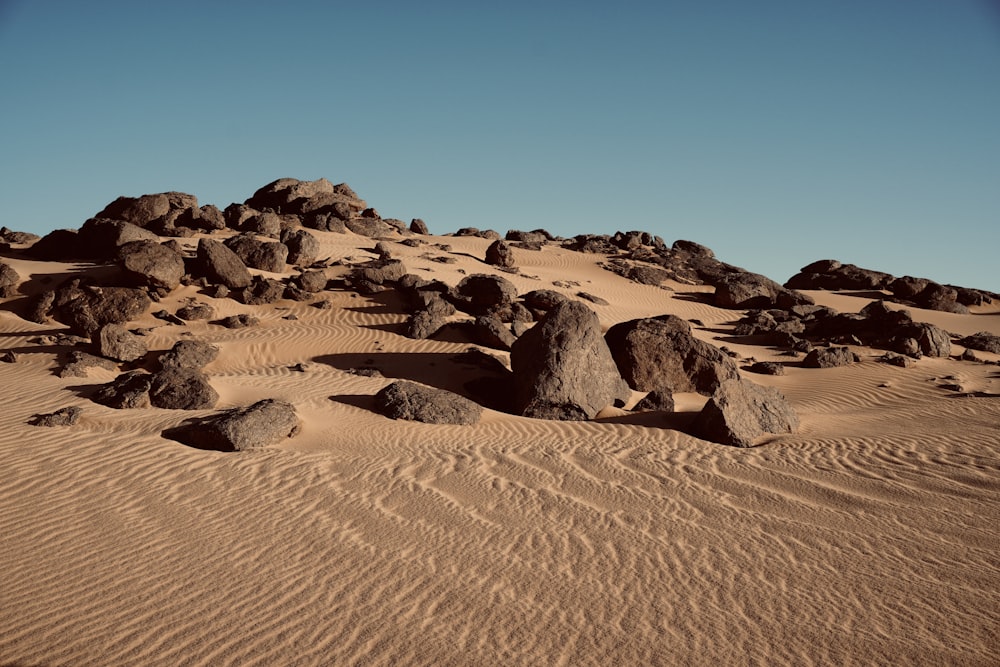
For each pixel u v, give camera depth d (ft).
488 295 91.50
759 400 51.19
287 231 114.32
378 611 21.98
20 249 112.88
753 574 25.53
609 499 34.37
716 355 65.31
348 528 28.94
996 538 29.60
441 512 31.45
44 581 23.04
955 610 22.85
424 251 143.64
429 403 50.85
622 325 67.72
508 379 64.44
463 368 69.10
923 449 44.86
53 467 33.63
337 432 44.80
